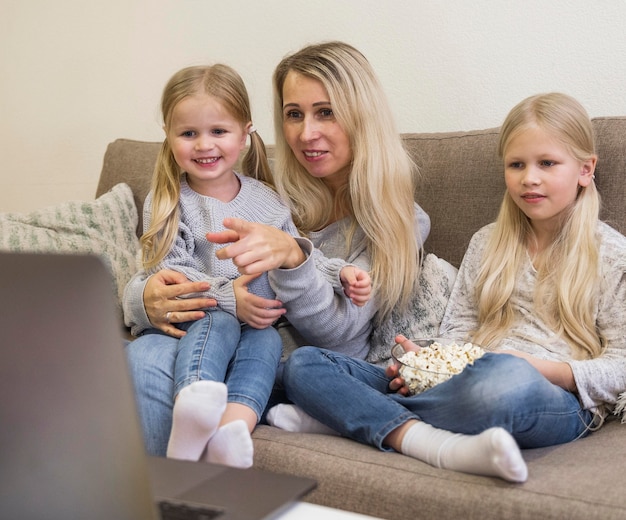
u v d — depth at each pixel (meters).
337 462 1.15
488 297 1.55
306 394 1.31
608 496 0.96
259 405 1.31
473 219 1.69
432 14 2.00
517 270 1.55
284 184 1.75
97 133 2.72
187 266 1.61
